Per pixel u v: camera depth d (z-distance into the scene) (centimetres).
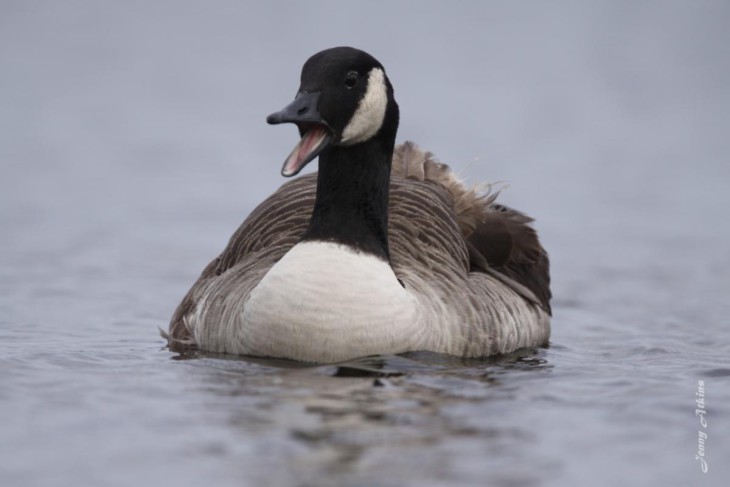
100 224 2541
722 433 1031
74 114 4269
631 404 1113
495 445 974
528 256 1521
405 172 1514
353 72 1233
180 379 1168
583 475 922
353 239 1218
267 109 4547
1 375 1190
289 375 1160
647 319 1734
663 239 2481
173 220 2622
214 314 1305
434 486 877
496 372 1238
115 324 1611
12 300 1778
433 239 1362
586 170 3425
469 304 1319
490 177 3272
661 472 935
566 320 1734
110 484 880
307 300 1187
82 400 1092
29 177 3112
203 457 932
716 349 1475
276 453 937
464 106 4594
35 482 886
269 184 3131
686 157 3659
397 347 1206
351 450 945
